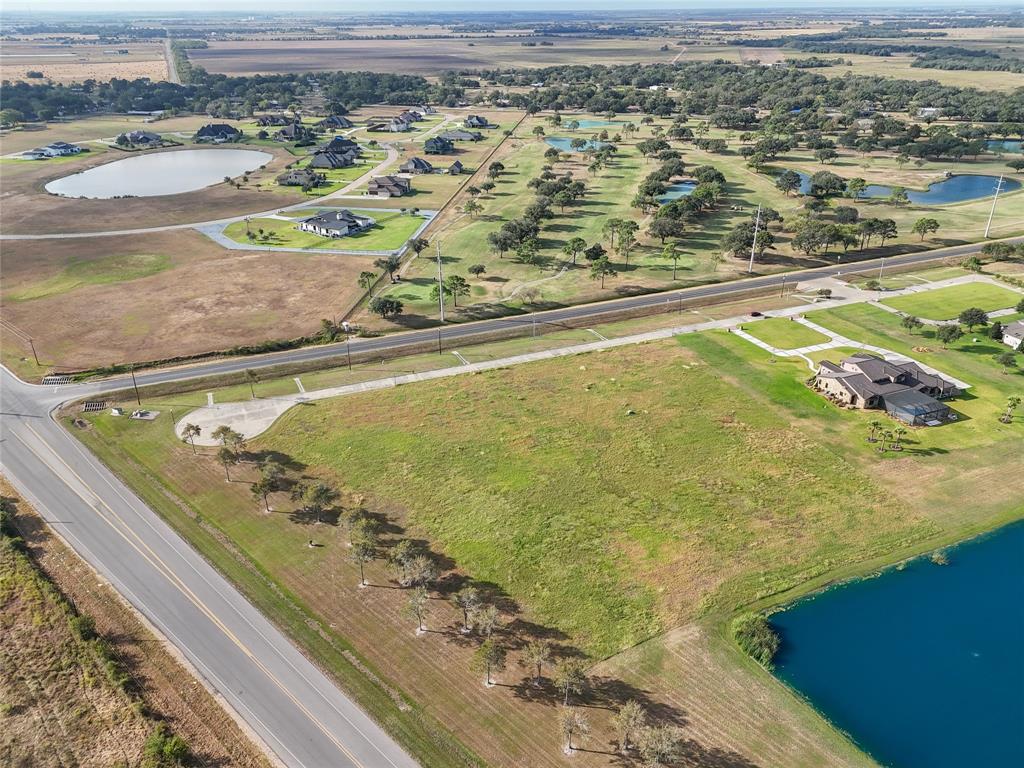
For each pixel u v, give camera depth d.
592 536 73.44
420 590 63.69
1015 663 59.72
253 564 70.38
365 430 92.44
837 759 51.53
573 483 81.56
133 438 91.44
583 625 62.84
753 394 100.31
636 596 65.81
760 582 67.44
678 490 80.25
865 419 94.06
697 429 92.00
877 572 69.00
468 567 69.62
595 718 54.50
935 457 85.75
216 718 54.06
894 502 78.12
